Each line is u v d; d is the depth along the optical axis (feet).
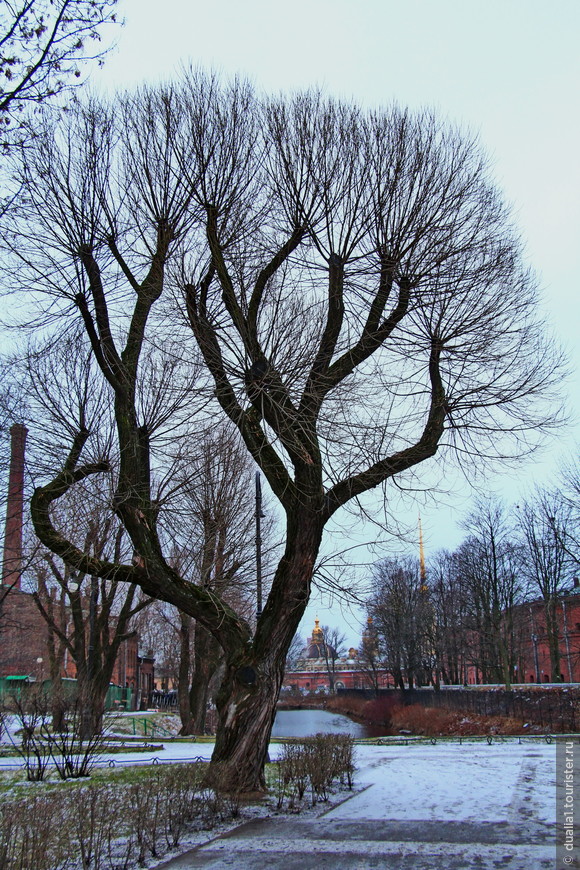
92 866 25.36
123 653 194.29
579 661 156.66
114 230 40.45
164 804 30.37
